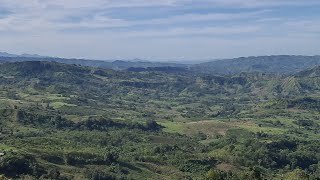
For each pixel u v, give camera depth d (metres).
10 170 199.50
